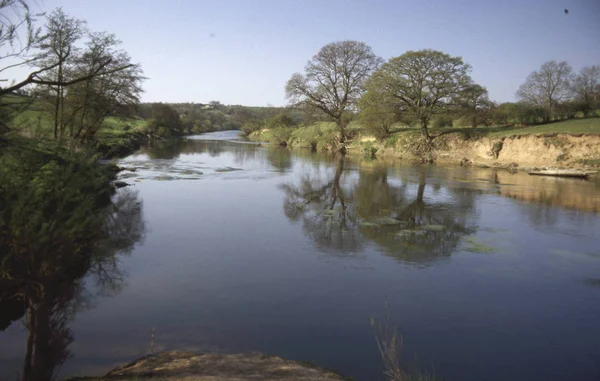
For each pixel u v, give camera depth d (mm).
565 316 8508
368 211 18641
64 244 5285
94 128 25828
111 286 9328
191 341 6961
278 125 83500
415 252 12648
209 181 26500
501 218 17547
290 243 13273
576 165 33469
